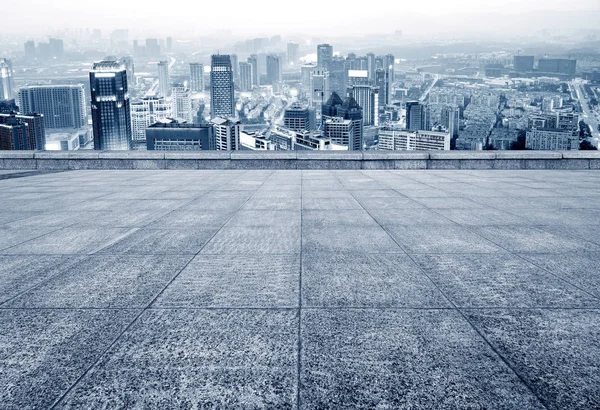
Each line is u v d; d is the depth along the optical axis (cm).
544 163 1970
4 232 844
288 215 980
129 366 371
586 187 1405
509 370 362
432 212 1009
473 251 701
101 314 474
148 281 573
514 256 674
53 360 382
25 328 443
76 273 607
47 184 1545
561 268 619
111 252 706
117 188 1428
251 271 607
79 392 335
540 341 410
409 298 511
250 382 346
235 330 434
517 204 1107
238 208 1066
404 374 356
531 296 517
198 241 765
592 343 406
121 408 316
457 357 382
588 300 505
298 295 521
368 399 324
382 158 1970
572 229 847
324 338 416
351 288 543
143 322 453
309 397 327
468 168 1970
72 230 855
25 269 628
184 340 414
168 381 349
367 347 399
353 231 830
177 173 1859
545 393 331
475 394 329
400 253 690
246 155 1984
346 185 1459
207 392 334
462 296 517
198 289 542
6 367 371
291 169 1991
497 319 457
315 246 730
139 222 921
